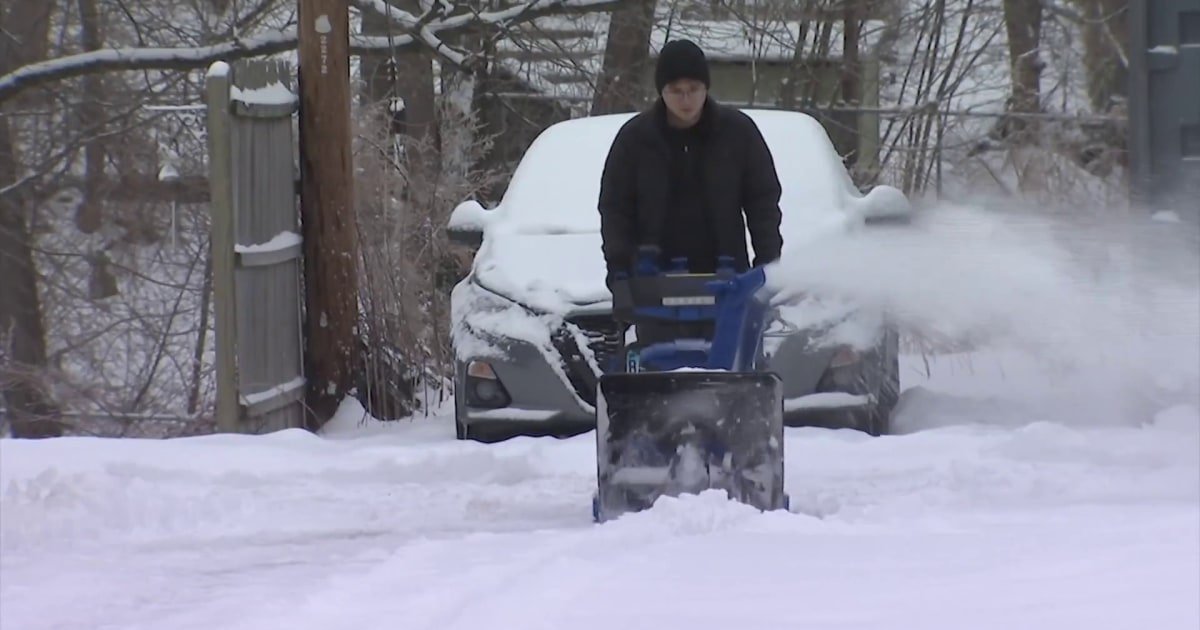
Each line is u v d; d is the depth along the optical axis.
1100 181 40.50
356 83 40.09
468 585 10.59
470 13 38.22
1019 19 49.38
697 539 11.95
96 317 43.62
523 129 43.44
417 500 15.45
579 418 19.84
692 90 14.45
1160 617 8.58
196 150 40.62
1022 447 17.42
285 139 25.11
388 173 30.67
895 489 15.48
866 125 46.84
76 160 44.75
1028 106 47.41
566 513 14.62
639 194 14.77
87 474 15.85
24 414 35.78
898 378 21.77
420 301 28.70
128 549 13.16
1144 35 21.28
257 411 23.36
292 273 25.23
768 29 46.44
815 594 9.77
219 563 12.38
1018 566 10.38
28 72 37.53
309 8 25.20
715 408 12.95
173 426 33.25
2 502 14.81
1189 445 17.45
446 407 26.44
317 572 11.77
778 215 14.90
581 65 43.91
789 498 14.32
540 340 19.89
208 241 39.16
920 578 10.16
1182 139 21.28
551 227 21.62
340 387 25.50
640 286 13.67
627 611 9.50
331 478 17.05
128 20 45.09
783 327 18.75
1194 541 10.92
